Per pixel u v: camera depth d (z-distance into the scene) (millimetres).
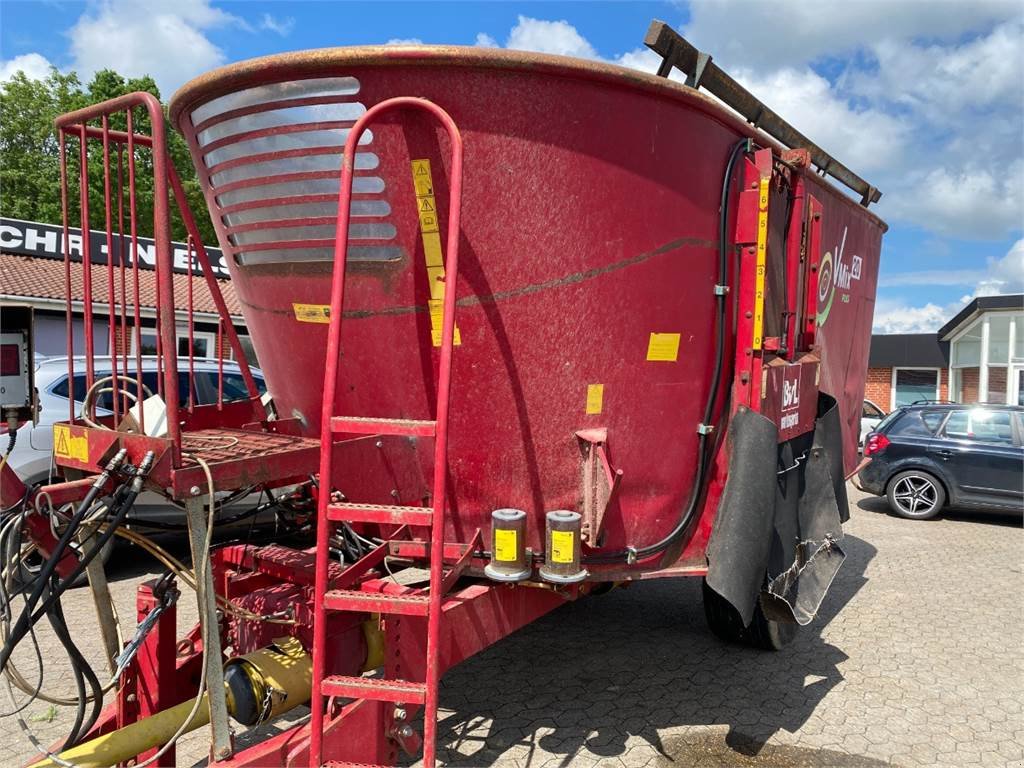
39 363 5582
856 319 5234
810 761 3199
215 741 2213
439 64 2359
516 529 2547
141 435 2152
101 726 2551
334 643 2551
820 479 3836
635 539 2961
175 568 2393
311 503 3256
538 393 2689
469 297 2557
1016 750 3338
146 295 14430
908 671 4184
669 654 4348
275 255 2773
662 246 2785
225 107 2592
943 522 8719
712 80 3156
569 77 2475
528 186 2514
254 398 3312
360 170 2467
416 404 2715
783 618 3426
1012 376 17719
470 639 2625
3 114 30922
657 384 2885
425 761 2107
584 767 3098
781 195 3447
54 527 2143
